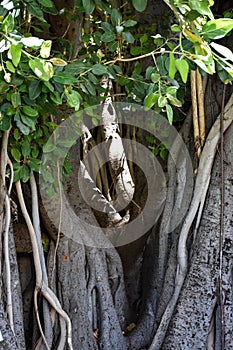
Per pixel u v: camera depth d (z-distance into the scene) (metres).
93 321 4.16
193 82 3.86
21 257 4.02
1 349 3.26
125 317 4.44
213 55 2.55
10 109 3.04
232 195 3.73
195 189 3.88
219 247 3.75
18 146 3.51
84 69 3.28
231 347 3.79
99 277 4.16
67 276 4.02
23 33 3.41
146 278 4.46
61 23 3.94
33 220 3.76
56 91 3.04
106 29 3.13
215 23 2.37
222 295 3.77
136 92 3.83
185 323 3.81
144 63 4.30
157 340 4.00
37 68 2.43
